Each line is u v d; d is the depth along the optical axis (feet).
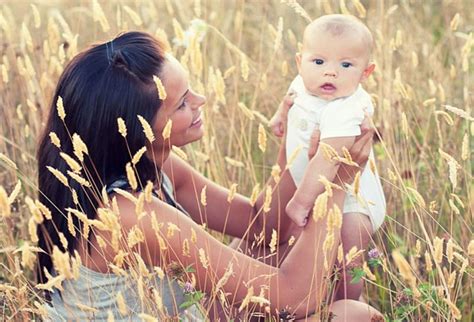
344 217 10.98
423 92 16.26
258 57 18.30
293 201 10.14
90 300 9.61
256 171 15.20
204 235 9.63
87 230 8.91
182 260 9.59
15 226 13.20
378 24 17.51
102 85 9.54
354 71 10.55
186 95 10.05
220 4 19.57
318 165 10.07
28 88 14.92
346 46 10.46
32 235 8.70
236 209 11.62
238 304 9.98
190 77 15.98
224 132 15.74
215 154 14.25
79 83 9.62
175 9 19.97
